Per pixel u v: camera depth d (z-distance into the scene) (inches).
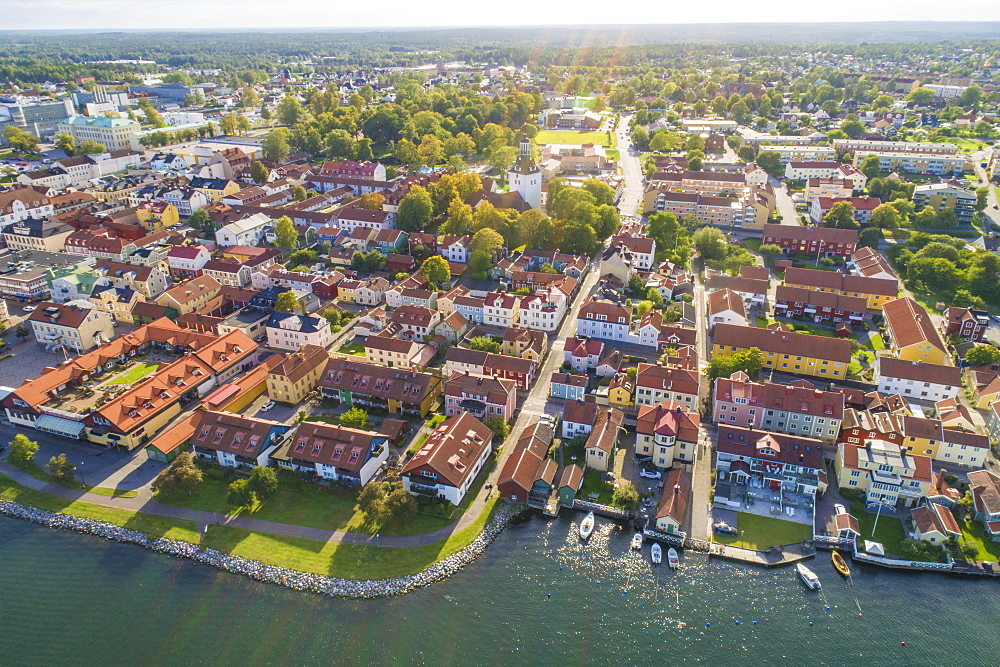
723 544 4867.1
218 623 4308.6
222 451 5561.0
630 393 6387.8
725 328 7190.0
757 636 4256.9
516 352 7253.9
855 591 4544.8
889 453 5191.9
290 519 5073.8
